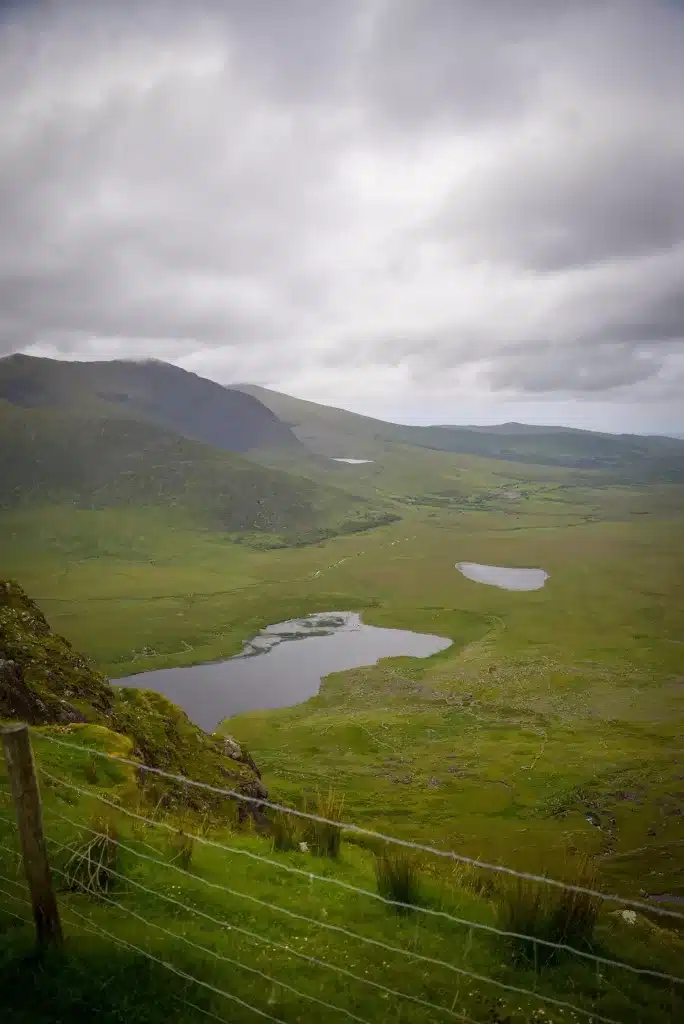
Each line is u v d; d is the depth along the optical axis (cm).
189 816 1697
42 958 801
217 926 946
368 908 1072
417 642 12081
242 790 2288
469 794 5878
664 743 7238
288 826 1340
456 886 1280
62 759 1481
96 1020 734
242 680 10044
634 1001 911
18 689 1888
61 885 971
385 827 5081
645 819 5328
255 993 811
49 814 1173
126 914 934
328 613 14375
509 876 1346
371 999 830
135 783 1502
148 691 2666
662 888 4122
